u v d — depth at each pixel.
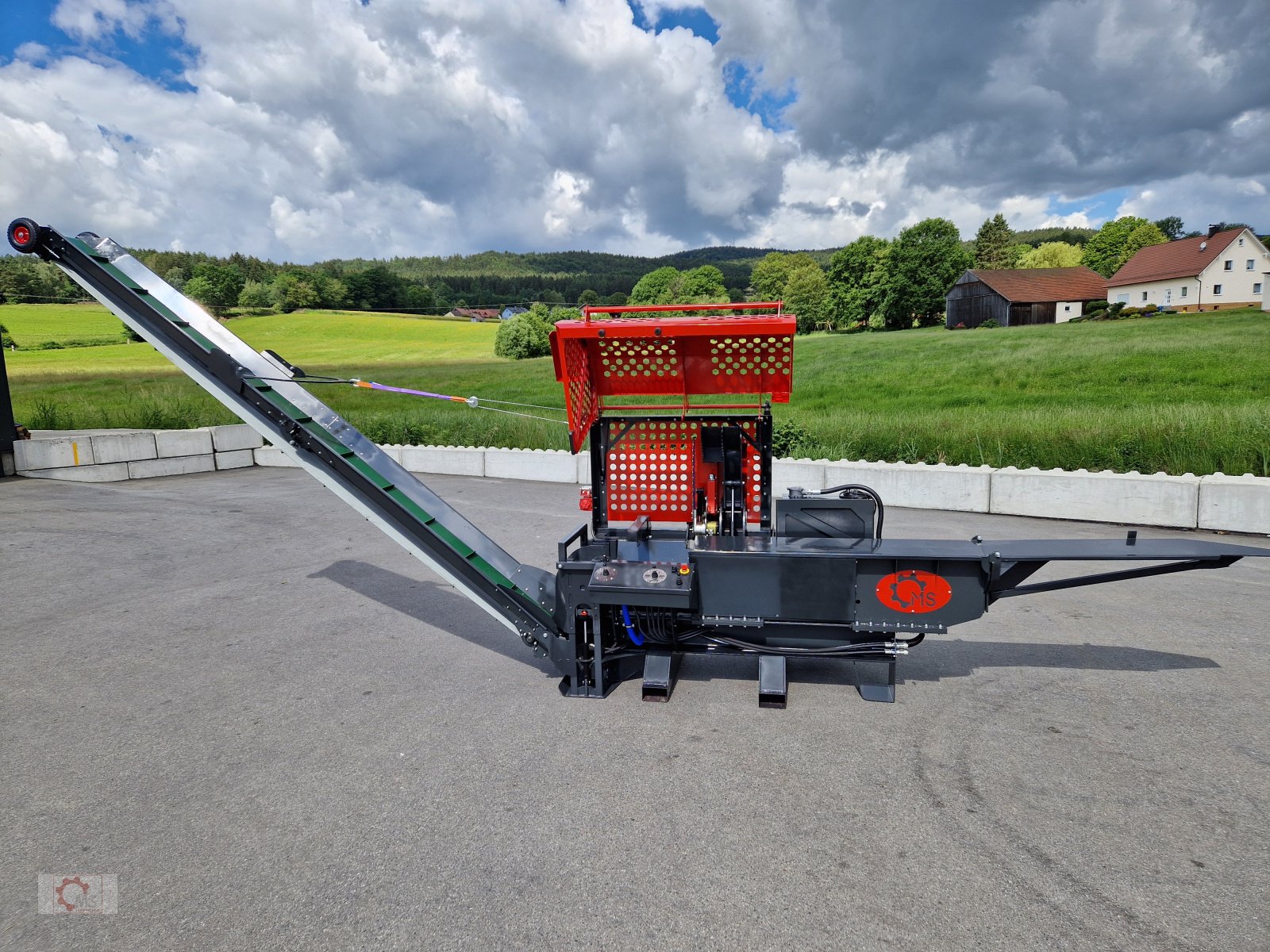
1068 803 3.31
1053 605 6.09
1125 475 8.71
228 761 3.80
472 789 3.49
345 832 3.17
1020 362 27.33
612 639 4.75
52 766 3.77
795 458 12.16
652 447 5.29
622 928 2.57
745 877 2.84
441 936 2.55
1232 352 24.36
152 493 11.77
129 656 5.24
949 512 9.65
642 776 3.59
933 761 3.70
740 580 4.35
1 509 10.15
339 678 4.85
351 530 9.13
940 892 2.74
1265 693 4.41
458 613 6.15
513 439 15.48
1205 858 2.92
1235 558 3.84
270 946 2.52
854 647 4.39
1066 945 2.47
